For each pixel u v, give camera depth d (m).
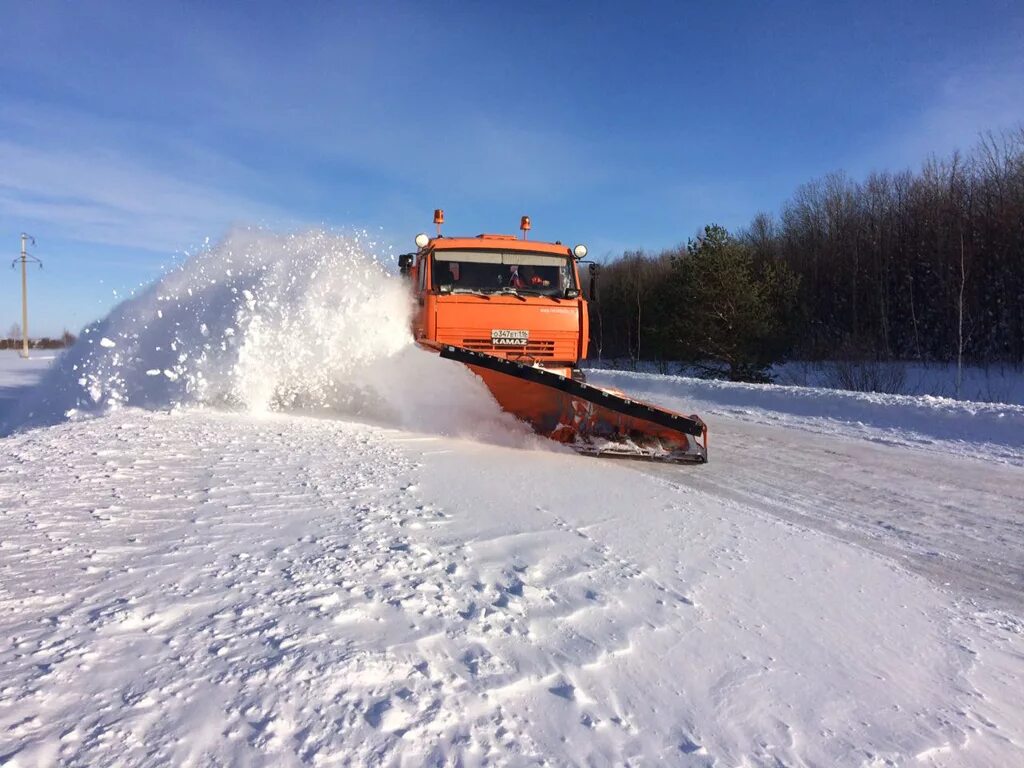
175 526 3.59
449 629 2.57
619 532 4.19
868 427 10.72
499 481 5.30
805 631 3.04
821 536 4.71
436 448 6.56
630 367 36.25
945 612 3.52
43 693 1.95
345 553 3.26
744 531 4.54
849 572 3.95
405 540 3.55
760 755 2.09
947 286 27.64
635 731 2.12
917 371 25.95
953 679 2.77
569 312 8.42
